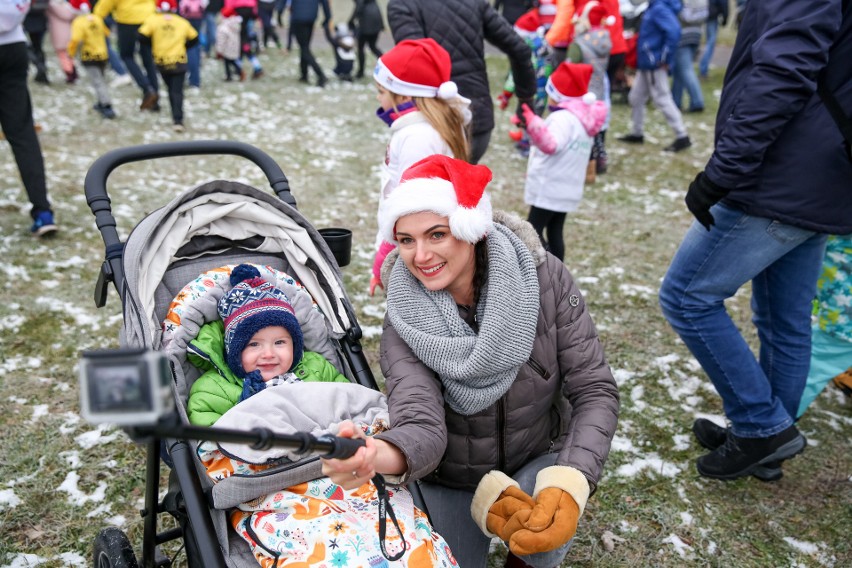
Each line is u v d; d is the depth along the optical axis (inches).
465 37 154.8
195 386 79.2
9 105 178.2
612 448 126.2
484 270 77.4
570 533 69.1
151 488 72.8
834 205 94.0
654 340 162.1
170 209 84.4
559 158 169.8
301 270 92.2
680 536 107.4
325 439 54.4
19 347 146.3
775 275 110.6
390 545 65.4
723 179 92.6
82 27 308.7
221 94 394.9
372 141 318.7
